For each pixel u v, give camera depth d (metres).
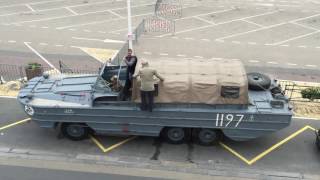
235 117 12.66
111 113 12.99
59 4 33.88
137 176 12.06
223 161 12.87
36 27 27.41
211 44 24.70
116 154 13.10
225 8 33.28
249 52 23.53
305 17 31.20
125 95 13.24
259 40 25.70
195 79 12.71
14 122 14.91
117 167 12.46
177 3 34.16
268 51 23.81
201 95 12.66
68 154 13.06
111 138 14.01
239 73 13.02
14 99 16.70
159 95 12.69
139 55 22.50
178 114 12.80
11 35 25.62
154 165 12.58
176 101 12.73
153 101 12.70
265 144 13.87
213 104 12.70
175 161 12.78
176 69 13.28
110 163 12.64
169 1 34.56
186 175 12.15
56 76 15.27
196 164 12.66
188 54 22.89
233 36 26.36
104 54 22.73
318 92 15.83
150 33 26.41
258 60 22.38
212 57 22.58
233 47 24.28
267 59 22.56
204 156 13.09
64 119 13.27
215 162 12.80
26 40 24.77
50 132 14.27
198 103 12.75
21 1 34.69
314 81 19.70
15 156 12.90
